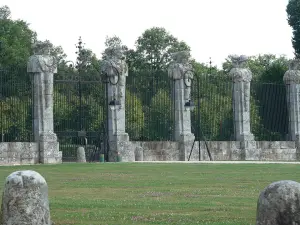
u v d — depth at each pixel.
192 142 68.00
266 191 16.97
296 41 108.25
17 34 106.94
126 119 75.38
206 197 32.28
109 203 29.89
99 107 73.56
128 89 75.44
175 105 68.38
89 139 70.50
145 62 111.88
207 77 76.38
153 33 113.38
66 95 73.81
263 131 81.12
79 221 25.03
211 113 78.50
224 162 62.31
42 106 61.72
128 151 64.62
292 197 16.77
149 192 34.44
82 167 52.25
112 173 46.31
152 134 74.44
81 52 81.56
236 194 33.56
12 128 70.81
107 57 65.38
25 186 18.84
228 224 24.55
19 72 65.38
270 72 93.81
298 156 74.81
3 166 54.56
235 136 72.38
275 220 16.80
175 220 25.30
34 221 18.77
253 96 82.44
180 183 39.16
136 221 25.05
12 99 65.88
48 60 62.06
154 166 53.56
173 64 68.75
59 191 35.00
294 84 75.31
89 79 75.19
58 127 72.31
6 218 18.78
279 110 76.75
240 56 72.75
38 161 60.88
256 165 56.12
